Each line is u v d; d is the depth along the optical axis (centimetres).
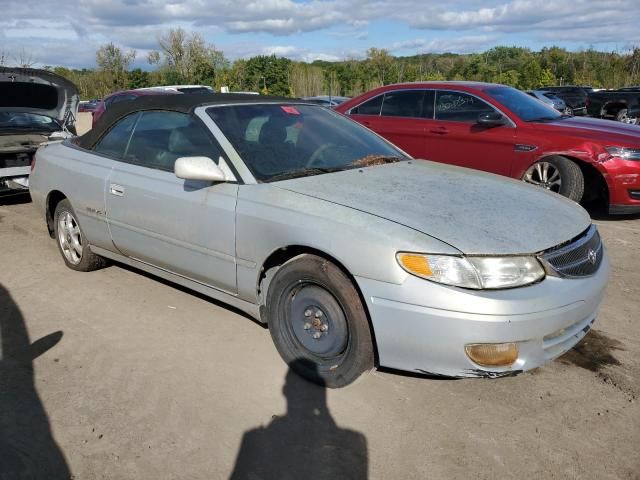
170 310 413
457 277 262
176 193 367
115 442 270
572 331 288
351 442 268
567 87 2844
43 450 265
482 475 246
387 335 277
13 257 539
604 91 2027
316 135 397
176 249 376
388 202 306
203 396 306
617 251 544
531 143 651
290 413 291
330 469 251
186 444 269
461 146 712
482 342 261
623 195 614
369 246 277
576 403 296
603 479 244
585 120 699
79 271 492
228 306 417
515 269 267
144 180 391
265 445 267
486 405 295
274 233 312
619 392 305
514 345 264
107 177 421
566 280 279
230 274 346
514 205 317
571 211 329
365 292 279
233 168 345
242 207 330
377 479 245
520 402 297
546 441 267
